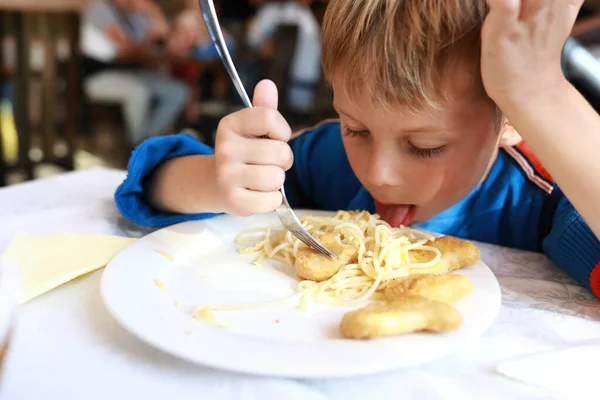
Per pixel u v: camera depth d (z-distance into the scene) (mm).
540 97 615
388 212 871
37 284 605
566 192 652
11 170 2760
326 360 480
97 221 889
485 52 604
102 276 614
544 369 509
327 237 734
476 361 535
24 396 449
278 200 681
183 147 944
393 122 715
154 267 674
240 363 469
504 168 989
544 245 858
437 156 750
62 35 2742
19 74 2625
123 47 3826
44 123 2830
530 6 564
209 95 4266
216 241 778
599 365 518
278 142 675
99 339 536
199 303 615
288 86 3561
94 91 3791
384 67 690
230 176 678
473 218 985
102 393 458
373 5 703
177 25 4004
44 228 844
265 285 669
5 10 2514
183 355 476
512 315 637
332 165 1113
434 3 665
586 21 2256
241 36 3850
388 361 483
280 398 459
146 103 3824
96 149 3885
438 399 476
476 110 712
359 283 670
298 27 3449
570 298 695
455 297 600
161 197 893
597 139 625
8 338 517
